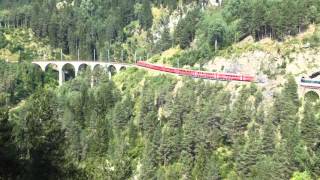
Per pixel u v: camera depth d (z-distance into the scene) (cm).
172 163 14650
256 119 15725
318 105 16038
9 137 4319
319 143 12781
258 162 12794
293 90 16462
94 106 19712
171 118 16938
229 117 15575
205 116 15838
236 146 14150
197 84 19538
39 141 4569
